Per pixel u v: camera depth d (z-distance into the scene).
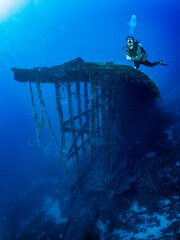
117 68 4.20
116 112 6.89
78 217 6.48
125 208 6.30
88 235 5.63
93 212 6.49
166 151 8.71
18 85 41.47
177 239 3.63
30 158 14.99
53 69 5.09
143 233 4.79
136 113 9.55
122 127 8.16
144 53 2.76
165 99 18.84
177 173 6.92
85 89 8.13
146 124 10.81
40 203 9.18
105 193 7.01
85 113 8.46
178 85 24.20
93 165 8.45
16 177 12.62
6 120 24.05
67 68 4.94
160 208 5.57
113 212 6.34
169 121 12.45
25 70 5.36
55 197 9.19
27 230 7.64
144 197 6.40
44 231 7.23
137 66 3.03
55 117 23.88
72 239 5.64
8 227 8.16
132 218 5.74
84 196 7.38
